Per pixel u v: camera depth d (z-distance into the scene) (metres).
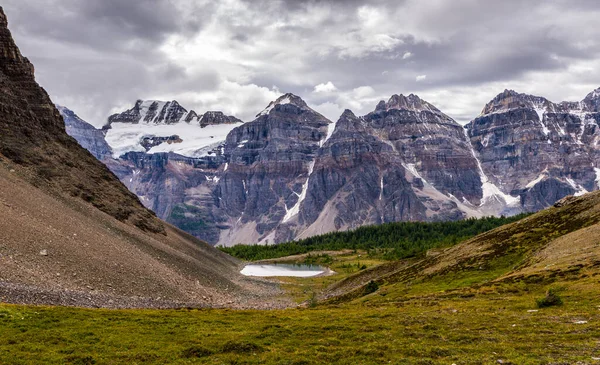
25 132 190.38
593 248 84.00
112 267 101.31
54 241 96.50
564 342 40.41
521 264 99.44
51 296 71.19
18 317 54.62
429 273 121.69
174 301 100.88
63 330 50.91
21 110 197.25
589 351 37.00
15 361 39.81
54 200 136.00
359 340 46.94
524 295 68.69
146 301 91.00
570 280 70.25
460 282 101.50
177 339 48.88
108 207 187.50
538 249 105.00
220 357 41.94
